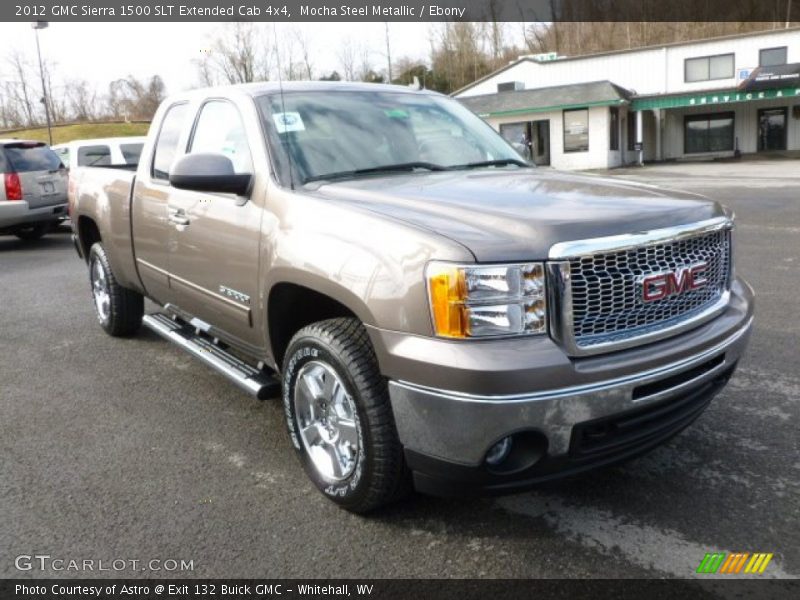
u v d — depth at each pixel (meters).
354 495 3.00
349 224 2.90
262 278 3.38
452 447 2.54
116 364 5.38
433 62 62.16
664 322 2.81
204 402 4.56
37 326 6.64
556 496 3.24
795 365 4.74
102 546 2.94
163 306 4.89
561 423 2.52
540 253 2.53
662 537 2.89
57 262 10.69
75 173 6.13
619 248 2.62
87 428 4.18
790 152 31.36
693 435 3.79
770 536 2.87
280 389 3.65
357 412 2.86
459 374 2.44
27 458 3.78
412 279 2.57
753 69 30.61
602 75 33.97
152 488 3.42
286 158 3.53
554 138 30.86
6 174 11.71
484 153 4.21
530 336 2.53
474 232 2.60
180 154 4.34
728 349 3.01
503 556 2.80
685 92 30.58
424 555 2.82
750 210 12.52
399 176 3.60
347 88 4.21
